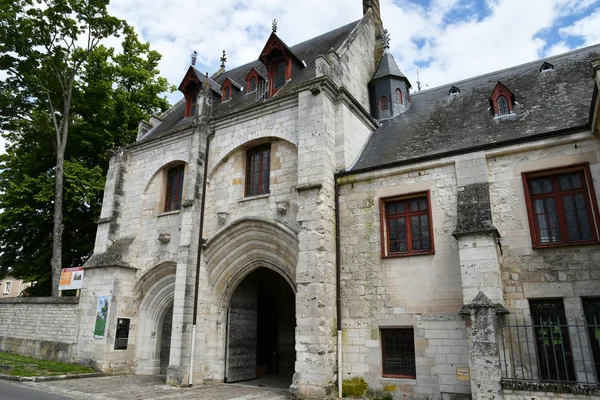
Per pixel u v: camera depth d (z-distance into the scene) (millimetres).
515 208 10836
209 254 14867
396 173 12531
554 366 9672
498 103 13312
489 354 8930
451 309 10883
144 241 17047
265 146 15094
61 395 11070
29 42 20641
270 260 13875
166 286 16156
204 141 16000
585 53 14367
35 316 18406
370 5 19984
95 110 23812
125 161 18656
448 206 11617
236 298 15297
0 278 22844
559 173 10719
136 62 25703
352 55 16781
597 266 9680
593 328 9547
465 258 10156
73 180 21203
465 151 11656
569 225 10414
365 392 11352
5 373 13586
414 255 11695
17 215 21328
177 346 13492
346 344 11953
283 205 13438
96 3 20984
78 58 21719
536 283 10148
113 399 10875
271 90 16188
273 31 16328
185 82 19281
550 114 11930
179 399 11117
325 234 12195
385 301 11758
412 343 11320
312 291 11664
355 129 14656
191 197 15148
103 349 15352
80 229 23000
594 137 10312
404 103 17219
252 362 15641
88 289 16828
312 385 11008
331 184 13125
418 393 10742
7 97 21594
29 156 23000
